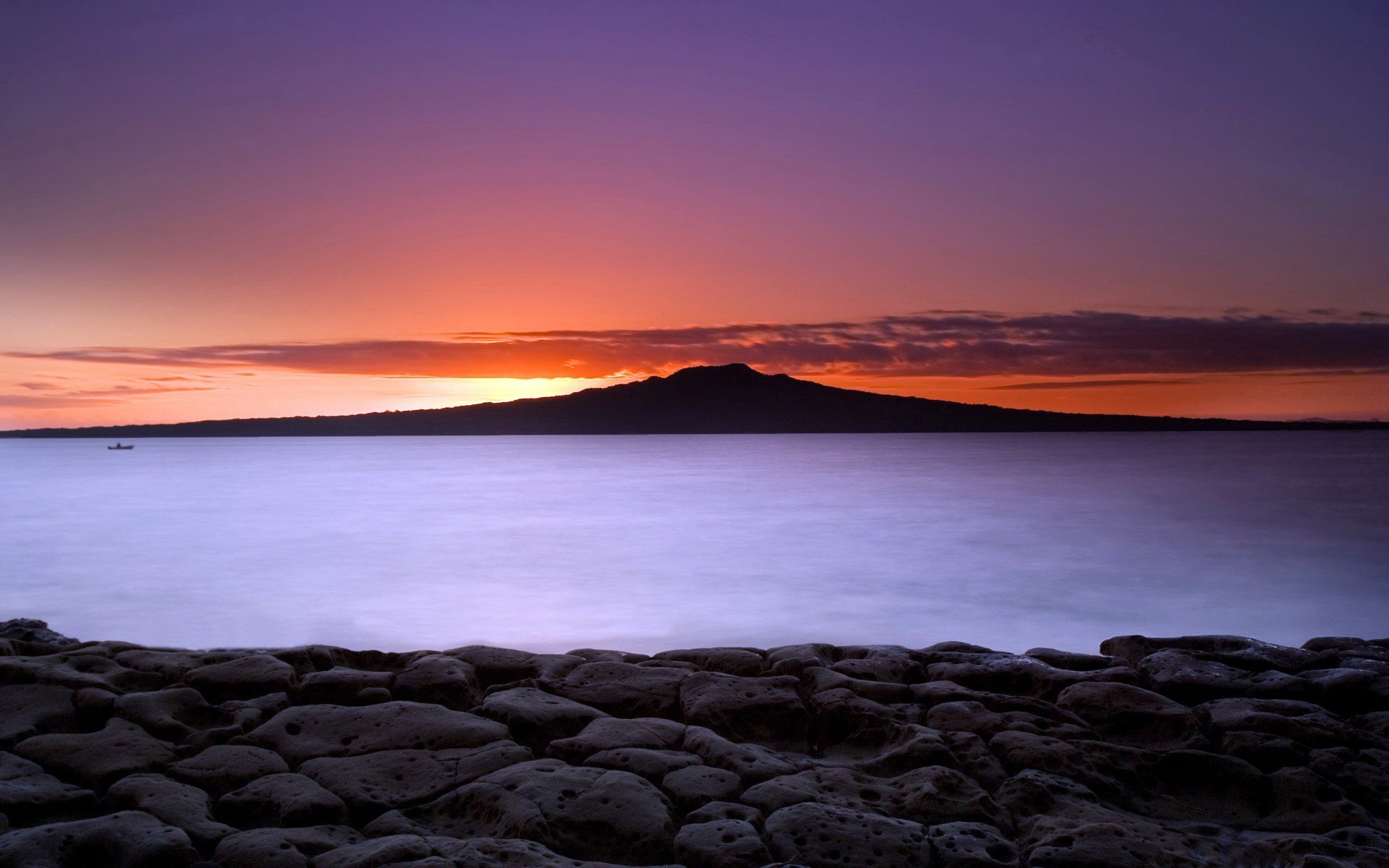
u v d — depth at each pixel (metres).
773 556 33.44
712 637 20.56
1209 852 3.15
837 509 53.66
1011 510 51.66
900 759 3.77
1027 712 4.29
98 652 5.09
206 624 22.56
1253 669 5.03
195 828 3.12
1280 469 99.94
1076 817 3.34
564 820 3.18
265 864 2.88
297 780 3.52
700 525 44.69
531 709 4.19
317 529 44.19
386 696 4.43
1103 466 107.81
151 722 3.99
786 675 4.80
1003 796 3.49
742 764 3.70
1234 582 27.20
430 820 3.35
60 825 3.05
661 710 4.40
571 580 28.36
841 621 22.02
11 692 4.29
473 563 32.41
